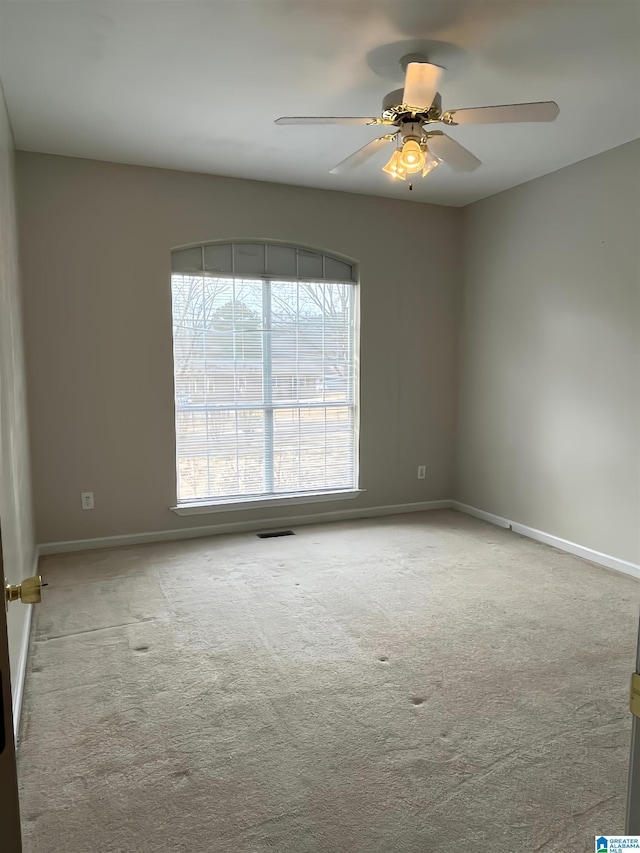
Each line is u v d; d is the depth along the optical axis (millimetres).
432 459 5059
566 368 3953
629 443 3541
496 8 2164
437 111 2400
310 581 3398
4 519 2119
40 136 3379
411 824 1635
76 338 3828
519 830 1616
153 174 3932
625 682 2359
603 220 3635
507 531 4441
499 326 4551
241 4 2123
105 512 3998
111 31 2295
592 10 2172
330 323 4645
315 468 4691
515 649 2619
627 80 2715
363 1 2115
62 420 3836
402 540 4188
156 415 4086
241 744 1972
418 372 4922
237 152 3631
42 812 1676
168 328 4066
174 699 2232
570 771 1850
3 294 2434
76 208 3762
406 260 4773
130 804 1708
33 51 2441
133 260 3932
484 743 1979
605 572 3578
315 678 2377
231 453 4402
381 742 1982
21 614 2473
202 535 4281
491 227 4582
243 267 4316
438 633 2768
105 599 3133
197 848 1555
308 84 2760
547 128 3246
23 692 2271
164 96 2875
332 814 1670
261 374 4445
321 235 4441
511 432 4461
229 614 2959
